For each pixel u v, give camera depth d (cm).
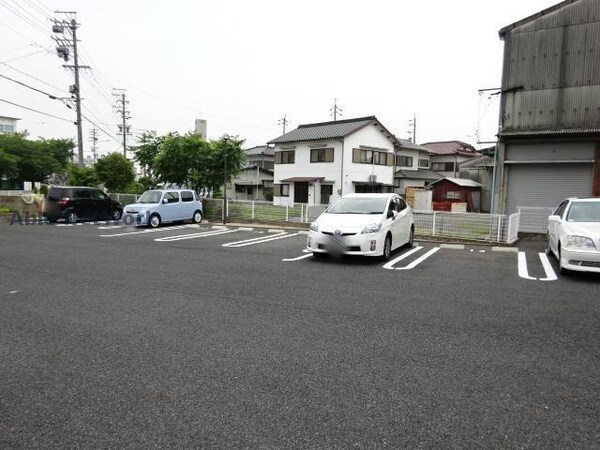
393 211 938
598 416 267
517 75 1393
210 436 243
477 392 298
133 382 310
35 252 926
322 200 3006
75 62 2391
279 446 234
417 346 385
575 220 764
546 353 370
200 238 1243
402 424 257
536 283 657
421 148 3875
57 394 291
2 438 240
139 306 509
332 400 286
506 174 1413
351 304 526
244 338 403
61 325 436
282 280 668
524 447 235
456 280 677
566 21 1320
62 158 4097
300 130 3322
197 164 1941
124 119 3906
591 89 1288
